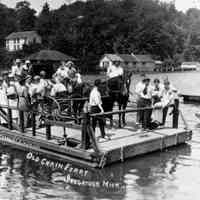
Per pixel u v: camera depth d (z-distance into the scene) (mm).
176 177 10109
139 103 13992
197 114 19406
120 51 105438
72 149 11062
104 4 113750
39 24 114625
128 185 9453
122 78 13469
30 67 18594
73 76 15594
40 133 13094
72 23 105125
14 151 12680
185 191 9117
